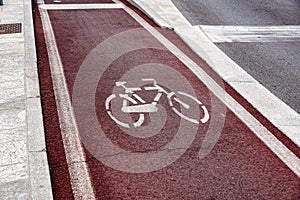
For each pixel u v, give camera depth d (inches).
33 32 357.4
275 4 548.7
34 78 265.4
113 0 524.1
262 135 212.4
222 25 434.3
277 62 328.5
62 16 434.6
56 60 305.0
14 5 453.4
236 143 203.3
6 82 257.4
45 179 164.6
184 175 175.6
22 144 190.4
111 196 160.9
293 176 179.0
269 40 387.9
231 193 165.6
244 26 434.3
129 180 170.9
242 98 256.8
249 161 188.4
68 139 200.1
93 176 172.7
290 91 273.0
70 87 258.1
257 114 236.5
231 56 337.7
